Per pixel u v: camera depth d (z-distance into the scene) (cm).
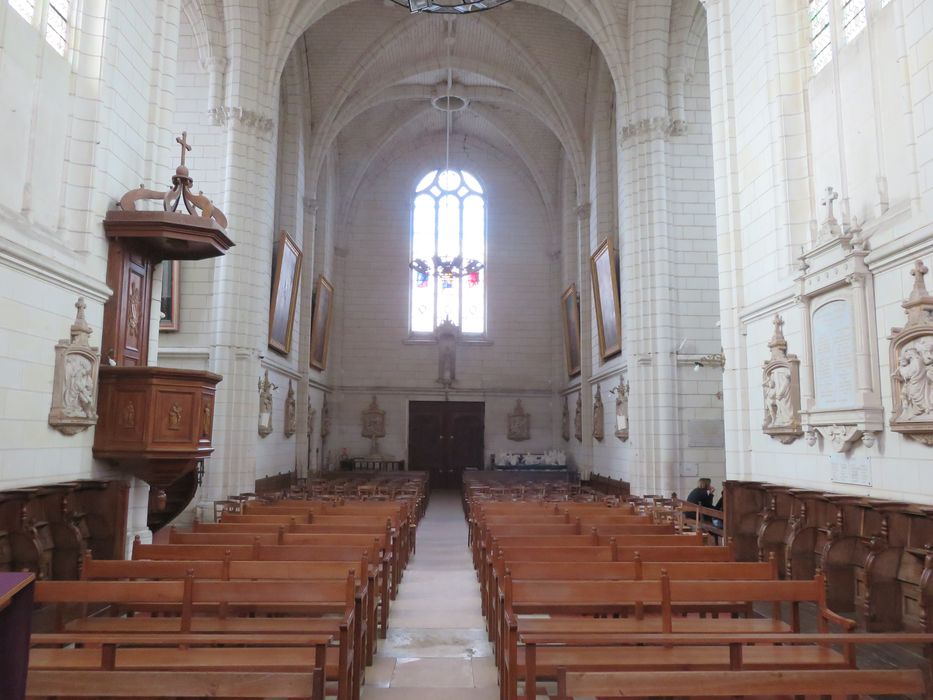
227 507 1326
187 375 857
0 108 698
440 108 2675
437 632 753
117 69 892
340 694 450
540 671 461
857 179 831
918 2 717
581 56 2275
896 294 733
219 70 1642
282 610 616
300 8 1736
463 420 2952
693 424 1638
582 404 2344
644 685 342
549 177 2961
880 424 745
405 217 3022
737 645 428
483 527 879
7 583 259
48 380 748
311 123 2323
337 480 2080
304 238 2328
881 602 665
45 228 775
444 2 2022
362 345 2955
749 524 970
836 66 880
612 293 1878
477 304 3009
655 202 1680
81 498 793
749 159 1074
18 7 742
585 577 594
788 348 945
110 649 418
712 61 1168
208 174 1627
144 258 967
